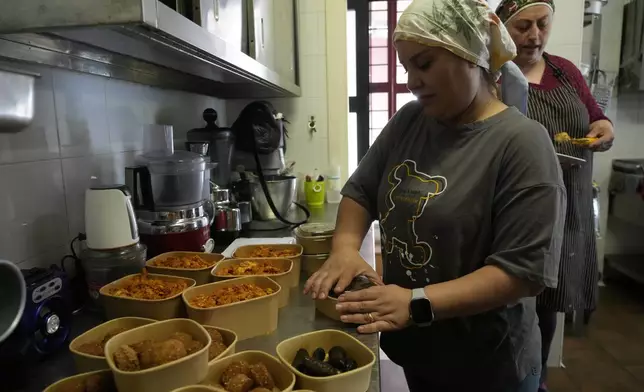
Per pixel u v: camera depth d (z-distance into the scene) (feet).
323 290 3.20
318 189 7.51
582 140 5.21
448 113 2.94
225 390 2.22
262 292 3.21
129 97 4.80
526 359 3.23
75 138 3.90
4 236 3.15
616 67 10.48
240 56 3.89
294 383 2.26
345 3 7.57
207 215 4.54
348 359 2.55
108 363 2.22
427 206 3.02
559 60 5.74
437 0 2.69
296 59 7.55
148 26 2.29
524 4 5.14
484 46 2.75
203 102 6.99
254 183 6.12
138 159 4.65
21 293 2.39
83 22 2.24
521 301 3.15
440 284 2.75
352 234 3.60
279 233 5.69
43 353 2.76
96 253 3.38
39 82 3.46
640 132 10.84
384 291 2.73
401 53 2.85
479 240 2.93
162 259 3.88
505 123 2.90
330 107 7.84
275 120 6.78
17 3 2.27
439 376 3.39
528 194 2.67
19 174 3.28
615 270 11.27
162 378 2.15
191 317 2.94
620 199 10.72
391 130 3.63
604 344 8.33
